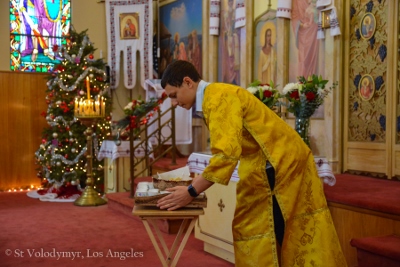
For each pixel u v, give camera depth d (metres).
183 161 8.19
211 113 2.42
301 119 4.61
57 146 8.27
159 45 10.34
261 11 7.64
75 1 9.94
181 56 9.65
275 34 7.35
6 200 8.02
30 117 9.38
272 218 2.51
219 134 2.36
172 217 2.49
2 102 9.16
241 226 2.60
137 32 9.92
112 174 7.71
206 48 8.79
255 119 2.51
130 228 5.80
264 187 2.52
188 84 2.57
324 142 6.41
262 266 2.49
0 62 9.34
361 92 6.11
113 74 9.95
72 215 6.64
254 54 7.80
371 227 4.12
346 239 4.37
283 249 2.54
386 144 5.73
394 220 3.91
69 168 8.31
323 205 2.64
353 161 6.20
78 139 8.23
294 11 7.00
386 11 5.79
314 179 2.64
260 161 2.52
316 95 4.55
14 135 9.26
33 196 8.30
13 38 9.55
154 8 10.40
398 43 5.66
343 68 6.32
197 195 2.46
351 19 6.24
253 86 4.72
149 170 7.79
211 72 8.64
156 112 8.41
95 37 10.05
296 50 6.98
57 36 9.91
